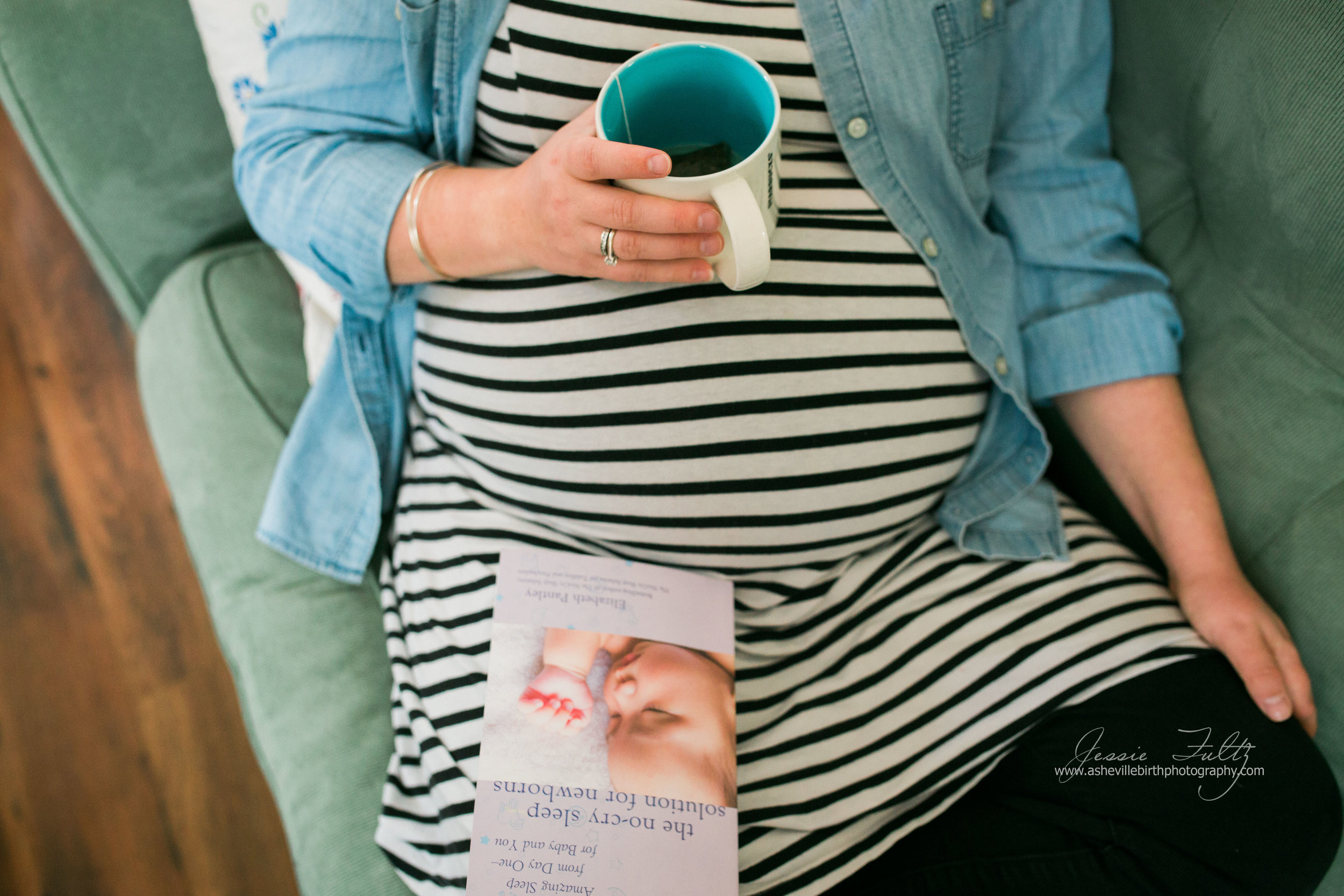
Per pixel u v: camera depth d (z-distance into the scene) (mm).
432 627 634
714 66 475
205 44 812
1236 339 667
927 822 633
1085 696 617
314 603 735
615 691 569
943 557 704
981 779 642
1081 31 665
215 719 1166
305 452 739
